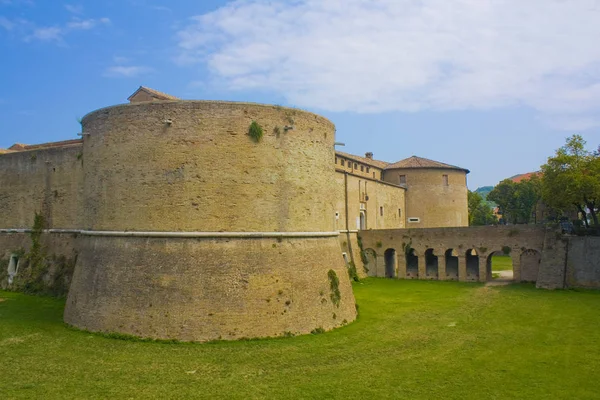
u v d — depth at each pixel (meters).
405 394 15.63
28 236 37.53
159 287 21.83
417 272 46.38
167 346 20.47
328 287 25.09
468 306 30.67
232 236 22.61
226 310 21.58
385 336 22.81
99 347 20.38
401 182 67.12
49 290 33.66
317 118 26.41
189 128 22.98
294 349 20.38
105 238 24.05
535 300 32.69
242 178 23.06
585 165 43.00
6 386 16.14
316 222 25.69
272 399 15.18
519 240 41.75
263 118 23.80
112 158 24.22
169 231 22.53
